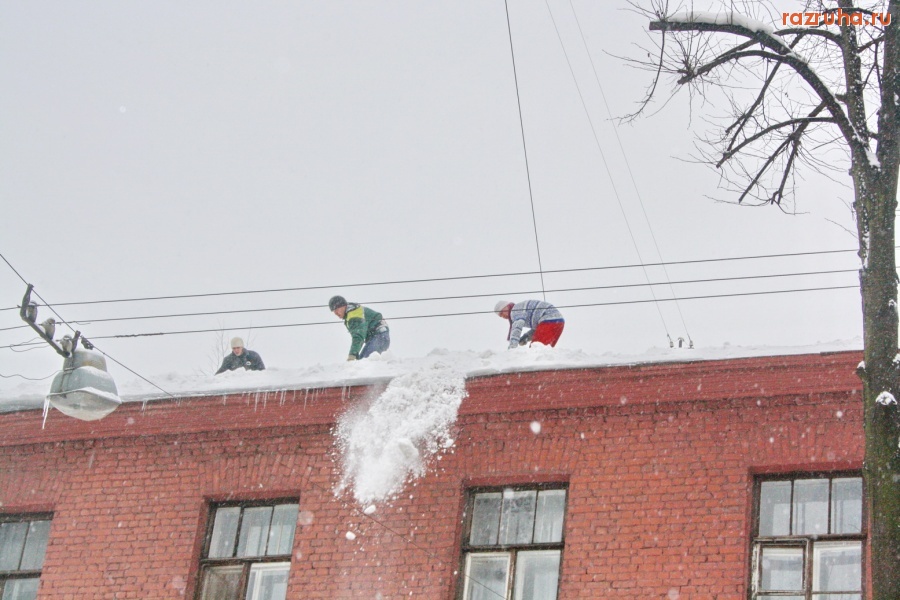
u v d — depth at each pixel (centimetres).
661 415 1341
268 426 1501
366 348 1842
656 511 1287
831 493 1244
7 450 1614
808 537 1227
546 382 1392
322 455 1461
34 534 1563
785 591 1209
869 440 882
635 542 1277
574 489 1331
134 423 1559
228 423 1516
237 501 1490
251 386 1511
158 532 1486
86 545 1509
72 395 1384
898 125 968
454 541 1348
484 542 1351
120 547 1491
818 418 1271
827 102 1009
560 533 1326
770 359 1302
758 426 1293
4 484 1588
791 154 1122
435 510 1373
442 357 1474
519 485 1370
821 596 1193
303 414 1488
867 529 1205
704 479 1286
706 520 1262
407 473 1408
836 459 1241
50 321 1437
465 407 1421
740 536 1240
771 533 1245
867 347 909
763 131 1088
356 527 1397
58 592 1487
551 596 1294
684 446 1312
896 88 975
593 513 1310
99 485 1548
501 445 1389
